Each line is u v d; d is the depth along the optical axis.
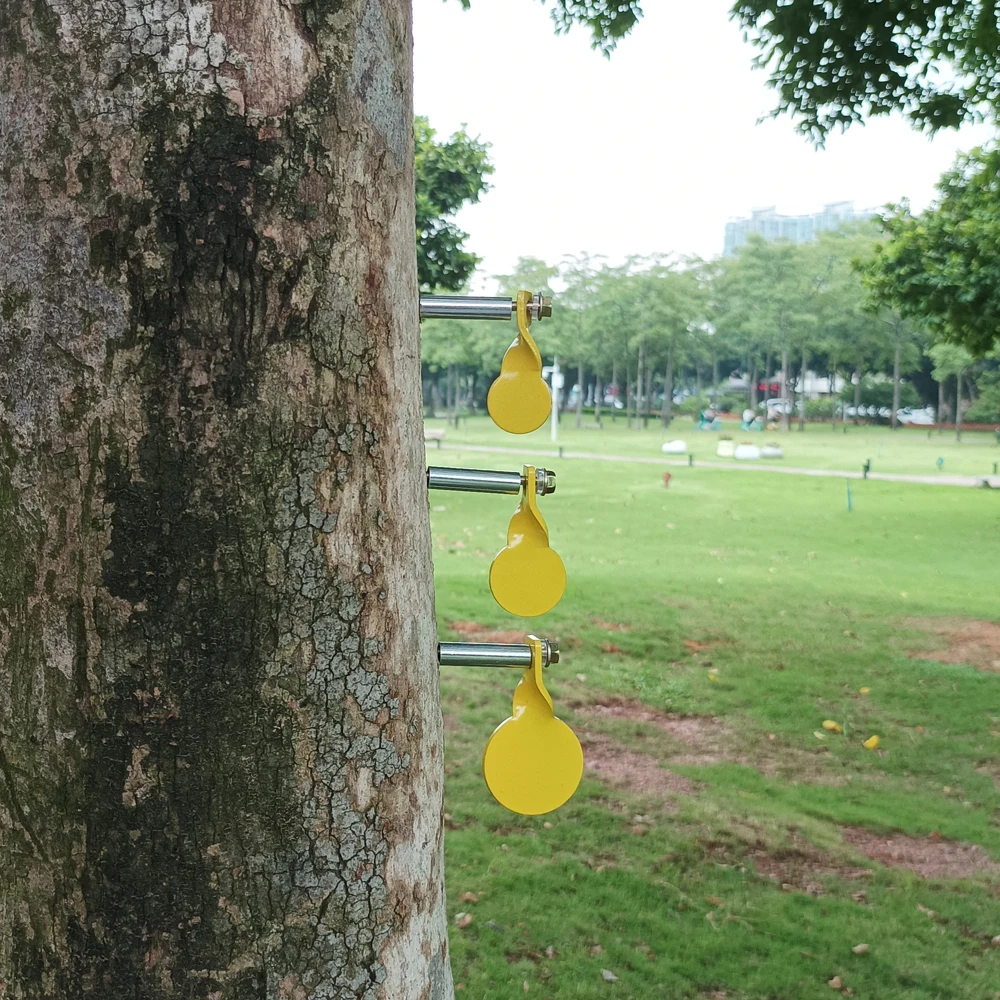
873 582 11.93
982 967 3.71
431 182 12.29
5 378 0.81
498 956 3.57
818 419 71.31
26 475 0.81
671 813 4.95
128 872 0.82
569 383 84.75
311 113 0.82
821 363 76.00
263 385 0.82
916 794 5.47
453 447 39.47
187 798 0.82
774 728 6.44
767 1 6.33
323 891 0.87
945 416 68.38
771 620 9.45
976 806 5.33
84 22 0.78
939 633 9.16
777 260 61.00
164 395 0.80
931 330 16.69
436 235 12.46
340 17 0.84
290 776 0.85
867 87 6.45
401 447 0.92
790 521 17.80
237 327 0.81
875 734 6.41
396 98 0.91
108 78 0.78
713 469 29.95
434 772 0.99
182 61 0.78
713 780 5.46
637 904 4.00
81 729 0.81
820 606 10.22
